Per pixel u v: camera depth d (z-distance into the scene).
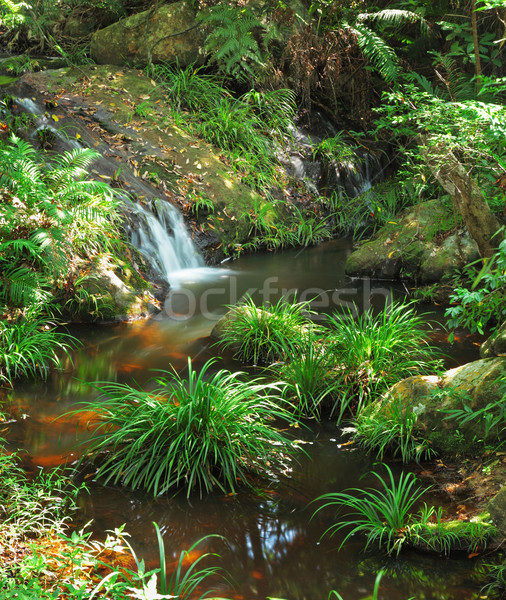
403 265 8.23
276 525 3.75
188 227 8.84
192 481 4.06
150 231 8.29
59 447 4.46
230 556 3.47
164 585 3.06
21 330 5.80
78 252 7.05
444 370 5.53
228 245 9.05
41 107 9.62
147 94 10.45
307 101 11.58
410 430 4.42
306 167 10.74
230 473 4.20
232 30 10.38
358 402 5.12
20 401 5.10
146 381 5.48
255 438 4.46
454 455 4.32
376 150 11.72
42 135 8.96
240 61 10.82
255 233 9.43
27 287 6.11
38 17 12.32
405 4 11.16
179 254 8.59
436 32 11.62
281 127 11.09
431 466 4.30
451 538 3.51
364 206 10.60
